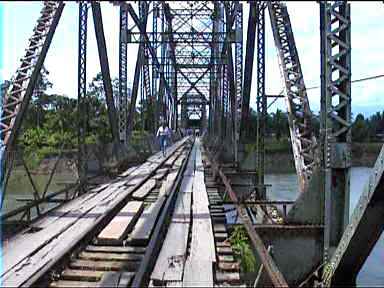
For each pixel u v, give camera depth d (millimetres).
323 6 8180
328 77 8086
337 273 8469
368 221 7484
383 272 12883
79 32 15656
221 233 9297
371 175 7188
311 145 11016
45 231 8922
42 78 48094
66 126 35281
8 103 10883
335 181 8289
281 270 9641
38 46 11695
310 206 9844
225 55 33000
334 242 8492
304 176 10531
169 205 11250
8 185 12250
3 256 7227
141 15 29984
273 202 11359
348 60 8047
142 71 33844
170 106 67875
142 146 29141
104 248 8148
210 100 63875
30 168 14484
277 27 13117
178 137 69375
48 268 6340
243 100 21234
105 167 18250
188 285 6207
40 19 12039
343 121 8117
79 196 13336
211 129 58344
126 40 23719
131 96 27359
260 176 17562
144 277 6402
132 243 8422
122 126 23156
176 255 7578
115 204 11141
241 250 8430
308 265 9688
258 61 16750
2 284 5953
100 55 18359
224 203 12242
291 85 12297
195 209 11594
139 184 15500
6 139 10414
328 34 8039
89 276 6621
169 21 45375
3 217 8875
